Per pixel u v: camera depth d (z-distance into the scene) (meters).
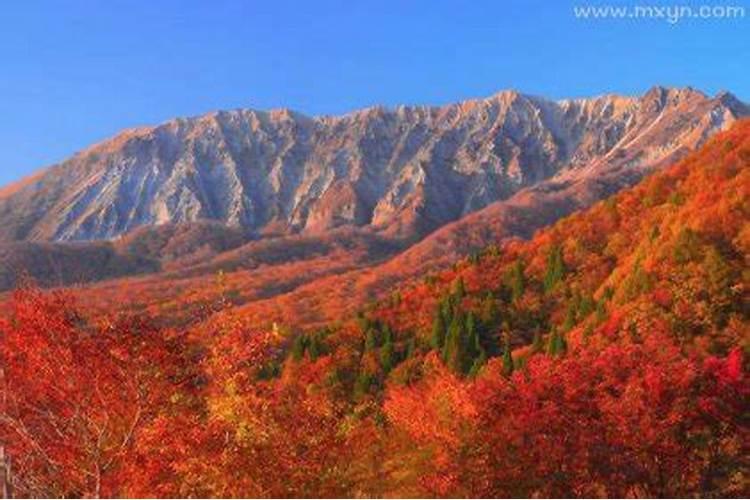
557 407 26.88
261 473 19.97
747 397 30.31
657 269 75.88
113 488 18.75
